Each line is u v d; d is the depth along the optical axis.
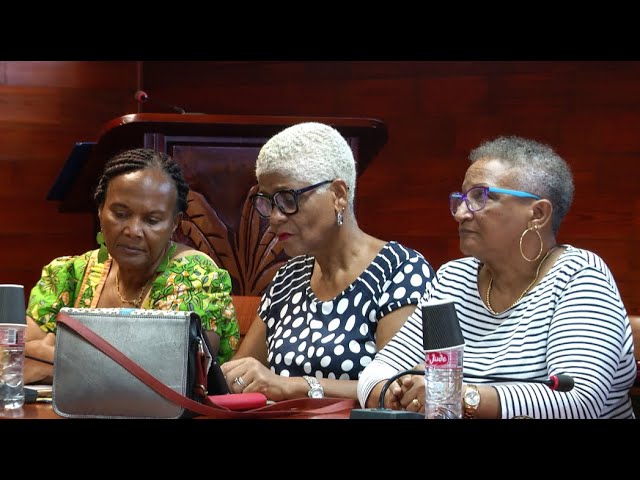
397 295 3.71
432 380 2.60
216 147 4.97
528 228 3.15
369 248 3.84
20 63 8.84
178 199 4.01
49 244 8.86
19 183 8.85
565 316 3.03
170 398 2.67
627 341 3.07
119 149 5.03
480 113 8.27
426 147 8.38
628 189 7.99
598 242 8.02
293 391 3.37
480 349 3.21
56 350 2.75
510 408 2.72
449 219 8.30
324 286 3.86
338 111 8.62
